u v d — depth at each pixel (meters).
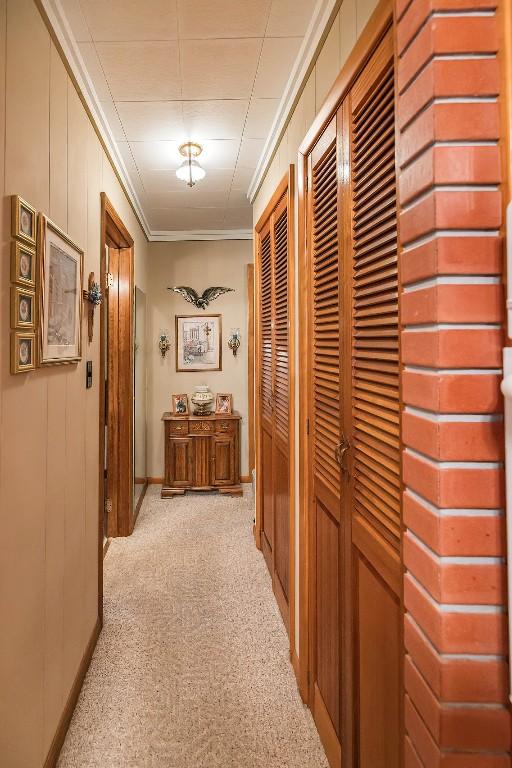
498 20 0.72
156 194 3.65
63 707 1.68
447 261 0.72
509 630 0.70
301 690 1.89
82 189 2.03
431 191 0.74
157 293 4.95
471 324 0.73
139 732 1.71
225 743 1.66
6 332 1.19
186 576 2.94
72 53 1.77
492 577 0.73
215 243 4.97
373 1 1.18
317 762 1.58
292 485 2.12
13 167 1.23
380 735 1.15
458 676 0.73
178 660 2.12
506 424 0.69
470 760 0.73
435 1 0.72
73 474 1.86
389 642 1.09
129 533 3.59
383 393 1.12
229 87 2.15
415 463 0.82
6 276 1.19
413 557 0.83
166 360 4.97
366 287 1.27
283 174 2.41
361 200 1.26
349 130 1.35
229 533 3.66
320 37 1.64
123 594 2.72
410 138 0.81
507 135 0.71
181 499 4.53
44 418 1.50
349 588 1.38
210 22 1.72
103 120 2.38
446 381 0.73
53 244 1.55
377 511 1.18
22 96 1.30
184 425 4.59
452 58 0.72
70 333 1.78
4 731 1.17
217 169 3.14
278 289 2.61
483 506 0.73
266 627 2.39
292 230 2.15
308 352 1.84
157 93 2.20
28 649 1.34
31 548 1.38
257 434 3.42
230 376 5.01
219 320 5.00
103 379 2.43
